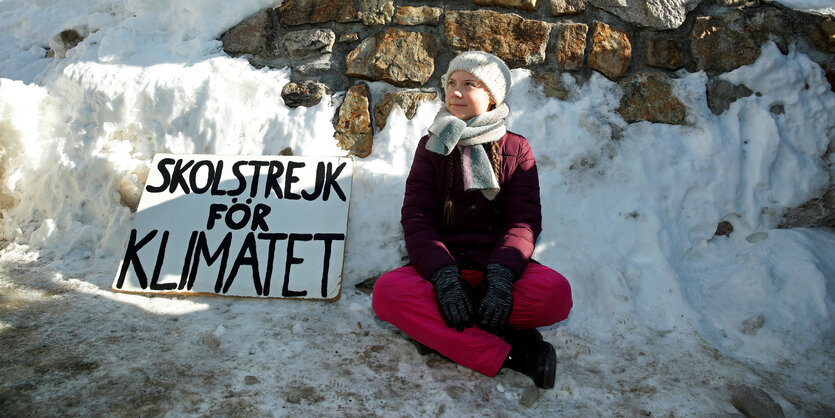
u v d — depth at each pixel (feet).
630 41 9.23
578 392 6.21
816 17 9.30
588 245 8.39
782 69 9.05
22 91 9.65
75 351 6.54
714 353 7.00
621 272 8.05
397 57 9.25
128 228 9.07
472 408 5.87
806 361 6.89
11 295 7.88
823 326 7.38
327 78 9.48
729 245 8.73
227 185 8.82
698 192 8.74
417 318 6.42
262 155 9.04
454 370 6.57
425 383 6.28
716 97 9.12
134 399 5.68
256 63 9.70
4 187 9.62
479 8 9.32
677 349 7.09
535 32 9.18
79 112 9.64
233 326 7.29
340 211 8.53
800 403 6.10
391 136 9.08
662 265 8.13
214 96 9.39
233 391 5.91
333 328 7.34
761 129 8.87
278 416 5.57
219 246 8.34
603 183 8.74
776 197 8.74
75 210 9.55
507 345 6.29
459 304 6.07
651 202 8.60
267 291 8.00
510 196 7.06
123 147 9.43
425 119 9.10
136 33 10.14
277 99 9.43
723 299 7.93
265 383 6.09
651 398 6.13
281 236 8.38
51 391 5.75
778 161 8.81
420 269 6.57
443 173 7.11
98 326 7.16
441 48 9.30
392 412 5.74
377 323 7.52
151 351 6.63
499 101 7.05
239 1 9.74
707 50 9.22
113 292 8.07
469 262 6.98
